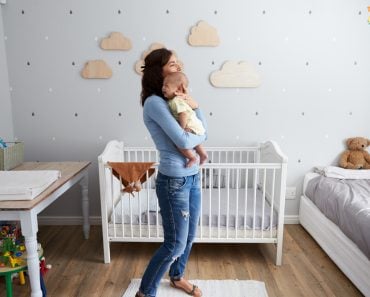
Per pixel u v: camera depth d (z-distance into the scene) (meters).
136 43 2.58
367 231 1.82
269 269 2.18
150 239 2.22
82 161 2.70
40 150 2.75
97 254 2.37
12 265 1.75
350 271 2.00
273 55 2.60
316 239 2.49
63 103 2.68
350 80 2.66
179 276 1.90
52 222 2.87
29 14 2.54
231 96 2.67
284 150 2.77
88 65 2.60
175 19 2.54
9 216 1.62
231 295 1.90
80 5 2.53
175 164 1.56
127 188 2.03
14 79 2.64
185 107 1.55
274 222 2.21
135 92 2.66
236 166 2.08
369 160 2.69
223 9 2.53
